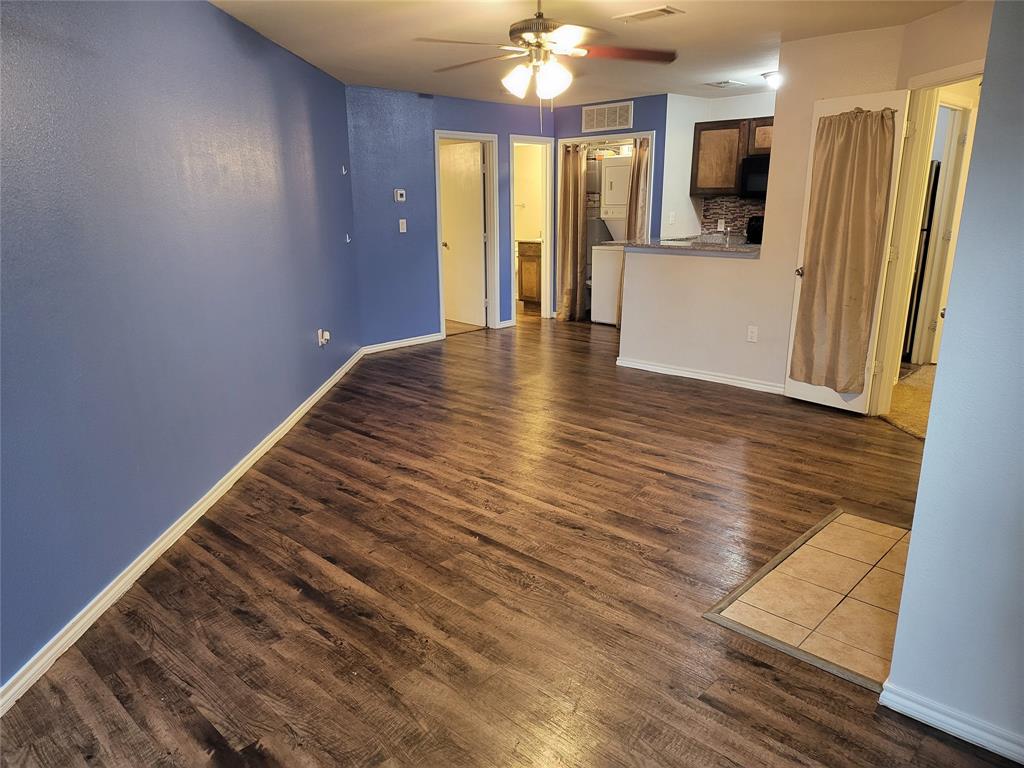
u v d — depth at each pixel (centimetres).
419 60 486
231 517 314
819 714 191
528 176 918
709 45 465
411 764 175
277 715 193
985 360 162
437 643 223
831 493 335
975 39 352
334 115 558
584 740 182
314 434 429
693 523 304
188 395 306
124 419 255
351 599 248
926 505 176
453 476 359
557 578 261
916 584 182
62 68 221
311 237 492
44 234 212
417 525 304
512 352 659
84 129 232
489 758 177
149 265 274
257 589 255
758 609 240
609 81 609
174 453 293
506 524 304
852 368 449
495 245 755
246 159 375
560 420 450
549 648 220
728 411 469
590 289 841
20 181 201
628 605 243
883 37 420
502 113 732
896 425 435
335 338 557
